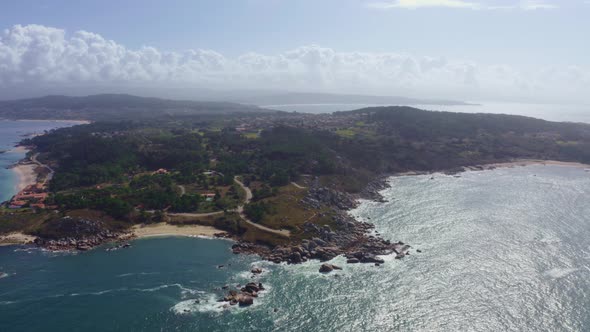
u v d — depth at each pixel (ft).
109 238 619.26
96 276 498.69
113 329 394.32
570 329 396.57
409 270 517.55
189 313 422.00
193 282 485.97
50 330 391.65
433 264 533.14
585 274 501.56
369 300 449.89
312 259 556.51
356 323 410.11
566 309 428.56
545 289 467.11
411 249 582.35
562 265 527.40
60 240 598.75
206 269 521.65
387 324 408.67
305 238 606.96
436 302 445.37
